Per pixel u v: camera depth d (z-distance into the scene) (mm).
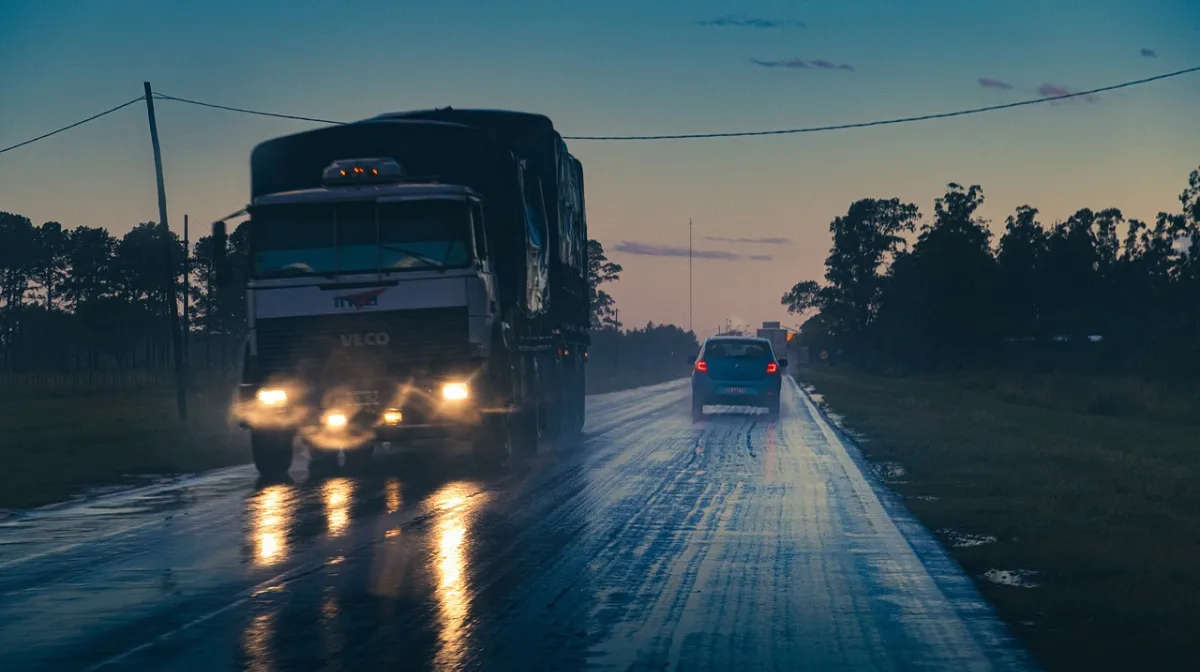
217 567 9547
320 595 8445
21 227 146125
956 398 47906
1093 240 137125
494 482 15984
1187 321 86750
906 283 112438
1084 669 6543
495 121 21125
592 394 53469
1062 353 93500
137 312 120875
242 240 60000
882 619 7770
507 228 18078
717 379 31812
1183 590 8695
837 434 25781
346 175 16828
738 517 12602
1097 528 11820
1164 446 24250
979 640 7199
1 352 141625
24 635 7242
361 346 16359
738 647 6996
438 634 7277
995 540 11141
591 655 6785
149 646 6973
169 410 41031
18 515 12906
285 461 17203
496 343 16875
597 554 10219
